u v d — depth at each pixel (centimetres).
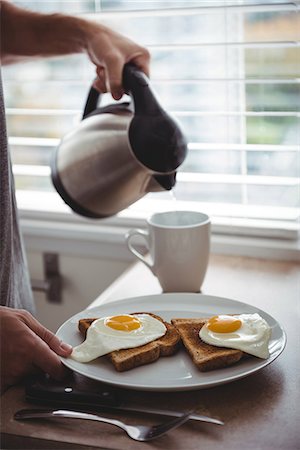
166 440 66
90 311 89
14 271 102
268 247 118
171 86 125
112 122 92
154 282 108
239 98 121
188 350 77
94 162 93
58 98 133
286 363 80
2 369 77
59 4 130
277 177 122
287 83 117
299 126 118
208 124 125
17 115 136
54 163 98
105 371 75
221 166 125
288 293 102
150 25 124
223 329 78
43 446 67
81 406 72
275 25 116
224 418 70
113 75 95
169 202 131
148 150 85
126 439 67
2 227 96
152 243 100
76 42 106
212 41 121
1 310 80
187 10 118
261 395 73
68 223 136
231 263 116
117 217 133
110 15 123
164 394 74
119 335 78
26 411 71
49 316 139
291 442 66
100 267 133
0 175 95
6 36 112
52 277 137
